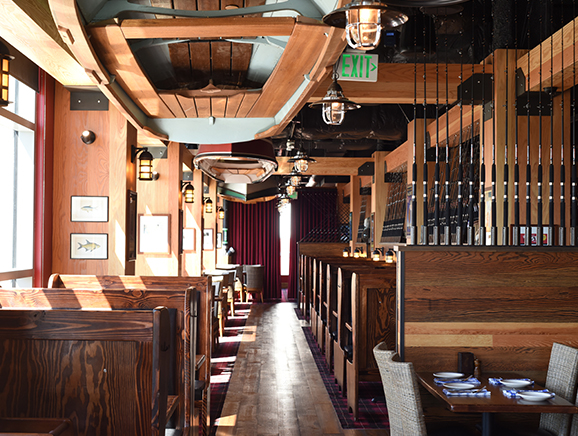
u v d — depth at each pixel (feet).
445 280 11.14
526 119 15.20
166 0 9.40
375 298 16.03
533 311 11.27
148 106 13.78
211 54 11.49
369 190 39.45
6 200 15.42
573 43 12.29
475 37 17.49
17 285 15.55
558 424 9.82
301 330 30.86
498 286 11.23
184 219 32.17
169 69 12.55
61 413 7.29
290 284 49.65
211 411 15.79
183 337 9.95
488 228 15.48
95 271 16.85
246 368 21.31
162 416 7.30
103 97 16.94
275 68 10.66
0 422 6.59
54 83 16.84
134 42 9.97
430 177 22.89
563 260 11.37
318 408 16.19
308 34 8.87
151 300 10.52
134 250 17.89
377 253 31.17
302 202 50.06
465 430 9.99
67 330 7.27
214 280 27.73
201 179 32.24
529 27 16.11
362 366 15.88
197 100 13.11
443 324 11.11
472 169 12.06
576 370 9.90
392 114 23.32
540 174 12.00
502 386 9.79
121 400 7.25
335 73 12.11
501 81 15.39
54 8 7.78
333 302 20.76
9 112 14.28
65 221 16.84
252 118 15.30
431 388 9.56
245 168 22.33
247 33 8.89
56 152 16.87
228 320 34.71
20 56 14.83
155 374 7.18
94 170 16.93
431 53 17.54
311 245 41.88
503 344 11.19
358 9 6.87
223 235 46.70
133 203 17.72
